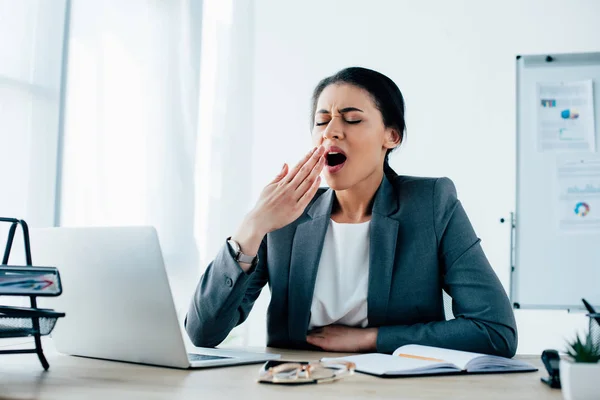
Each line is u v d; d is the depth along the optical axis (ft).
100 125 8.02
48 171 7.32
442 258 4.42
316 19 10.82
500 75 10.36
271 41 10.85
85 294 3.56
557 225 9.06
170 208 8.65
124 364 3.48
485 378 3.04
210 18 9.77
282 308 4.49
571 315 9.78
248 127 10.03
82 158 7.80
